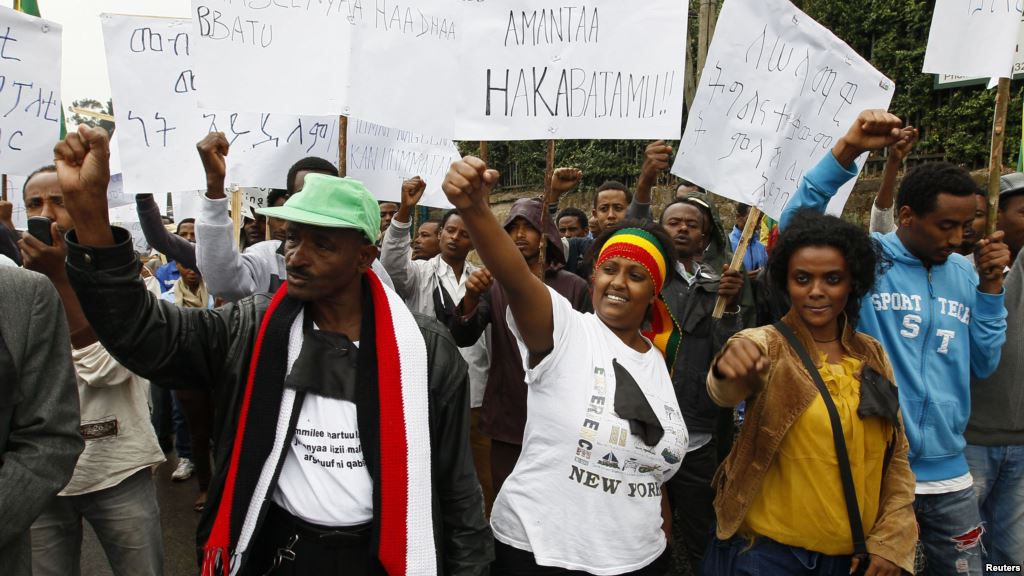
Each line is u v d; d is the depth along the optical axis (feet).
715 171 10.85
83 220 5.01
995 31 9.76
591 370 6.61
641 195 13.10
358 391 5.64
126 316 5.16
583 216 21.57
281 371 5.60
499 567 6.80
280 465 5.45
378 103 10.17
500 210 45.29
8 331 5.47
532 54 10.59
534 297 6.30
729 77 10.75
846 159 8.48
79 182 4.94
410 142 13.67
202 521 5.67
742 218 22.94
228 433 5.68
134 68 11.15
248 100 9.75
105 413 8.65
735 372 6.23
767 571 7.14
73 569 8.87
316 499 5.53
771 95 10.71
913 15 25.89
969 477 8.89
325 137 12.92
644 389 6.78
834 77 10.66
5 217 10.25
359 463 5.61
